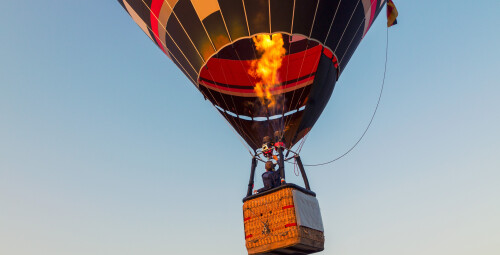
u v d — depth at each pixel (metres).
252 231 7.44
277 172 7.88
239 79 11.90
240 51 11.31
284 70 11.88
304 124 10.53
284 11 9.33
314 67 11.82
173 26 10.29
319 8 9.45
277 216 7.27
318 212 7.79
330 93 10.76
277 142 8.25
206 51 10.02
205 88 11.53
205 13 9.59
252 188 8.13
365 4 10.46
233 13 9.41
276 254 7.61
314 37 9.71
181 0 9.73
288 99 12.22
